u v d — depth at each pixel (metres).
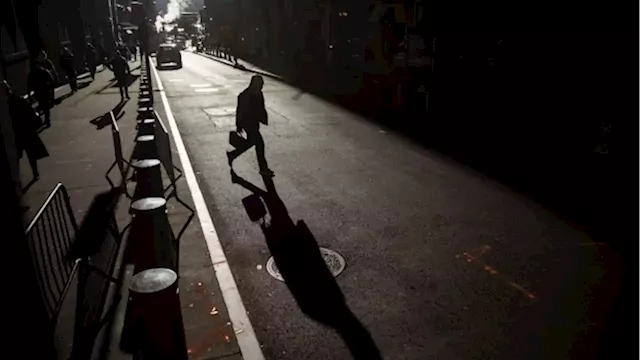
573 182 8.15
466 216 6.84
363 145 11.20
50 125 13.51
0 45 14.05
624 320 4.29
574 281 5.03
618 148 9.04
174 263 5.27
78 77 27.70
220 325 4.18
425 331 4.29
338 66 29.66
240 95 9.15
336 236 6.27
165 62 38.44
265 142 11.67
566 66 11.59
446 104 15.07
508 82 13.76
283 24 42.50
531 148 10.34
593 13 11.00
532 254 5.65
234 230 6.50
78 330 3.99
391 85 19.22
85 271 4.52
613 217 6.61
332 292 4.93
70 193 7.62
